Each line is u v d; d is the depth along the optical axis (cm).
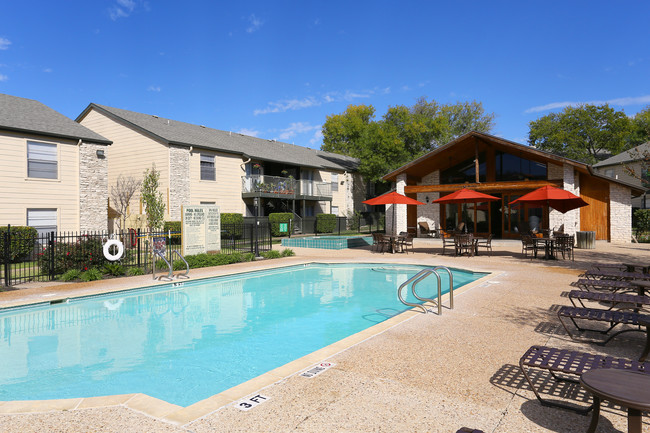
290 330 682
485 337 545
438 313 674
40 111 1903
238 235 2392
